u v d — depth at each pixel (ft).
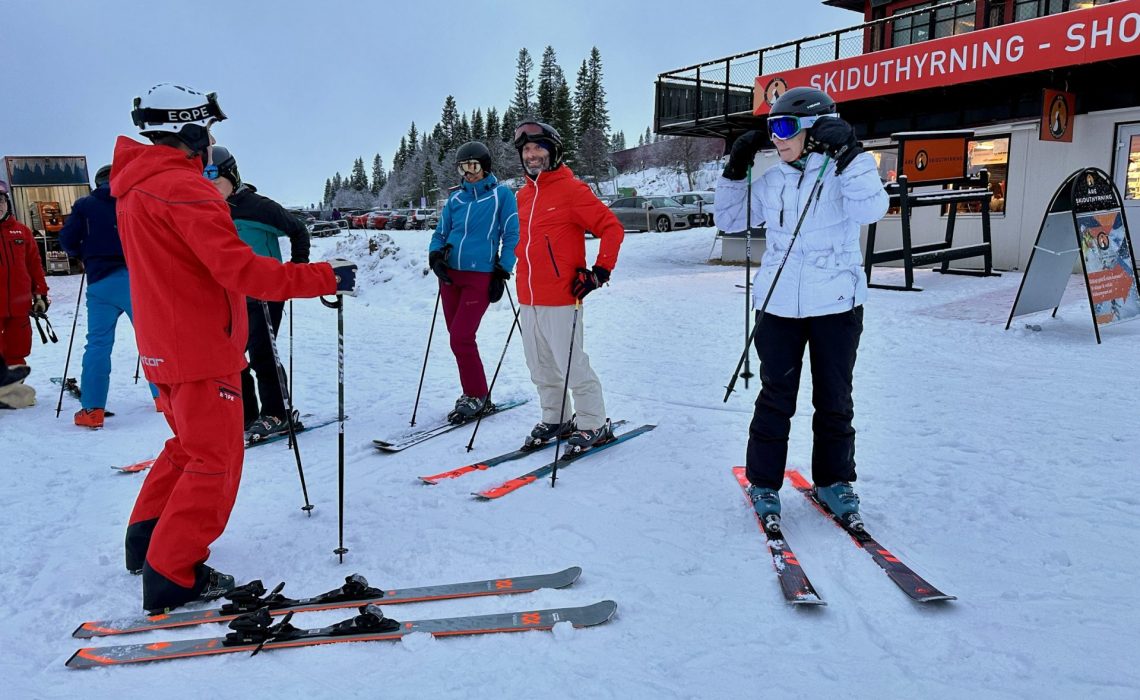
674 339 24.57
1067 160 35.06
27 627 7.51
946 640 6.79
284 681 6.38
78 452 13.62
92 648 6.99
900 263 41.57
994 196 38.06
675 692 6.13
